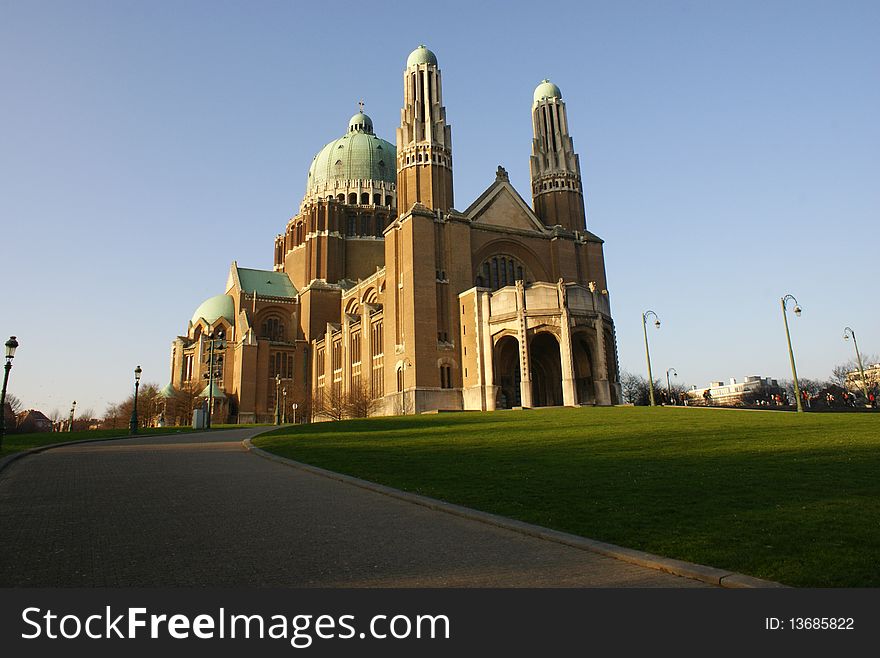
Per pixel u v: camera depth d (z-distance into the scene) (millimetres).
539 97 92000
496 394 67438
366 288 93562
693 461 20141
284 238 124000
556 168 88688
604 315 69188
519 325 65812
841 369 150250
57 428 164625
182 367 110500
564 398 63781
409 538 11336
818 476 16203
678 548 9789
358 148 117438
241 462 24188
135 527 12250
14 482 18391
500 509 13523
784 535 10219
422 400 68812
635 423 36750
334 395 88688
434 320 71875
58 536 11438
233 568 9469
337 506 14562
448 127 81062
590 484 16250
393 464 21812
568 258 83312
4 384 30406
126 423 115062
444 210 77000
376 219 113250
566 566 9422
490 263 80000
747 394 174875
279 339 108375
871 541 9680
